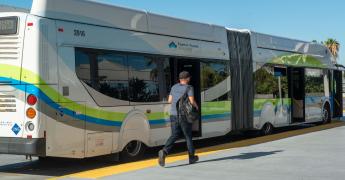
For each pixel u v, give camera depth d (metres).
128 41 11.06
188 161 10.45
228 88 14.55
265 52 16.58
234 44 15.02
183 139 12.57
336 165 9.77
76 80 9.73
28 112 9.11
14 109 9.27
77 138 9.73
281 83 17.56
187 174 8.99
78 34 9.84
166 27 12.27
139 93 11.27
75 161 11.46
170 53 12.32
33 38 9.12
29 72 9.12
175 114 9.89
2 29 9.40
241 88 15.17
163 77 12.06
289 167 9.59
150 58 11.67
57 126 9.34
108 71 10.47
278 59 17.39
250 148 12.49
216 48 14.16
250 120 15.53
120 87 10.75
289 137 15.27
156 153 12.72
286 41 18.09
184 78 9.95
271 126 16.80
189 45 13.05
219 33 14.41
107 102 10.40
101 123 10.25
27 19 9.20
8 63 9.33
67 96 9.53
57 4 9.52
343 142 13.66
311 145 13.01
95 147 10.12
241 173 9.02
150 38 11.72
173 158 11.09
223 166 9.77
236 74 15.00
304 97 18.95
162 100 11.97
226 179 8.49
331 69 21.64
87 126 9.94
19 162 11.48
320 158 10.68
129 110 10.95
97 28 10.30
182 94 9.87
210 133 13.70
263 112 16.27
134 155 11.27
